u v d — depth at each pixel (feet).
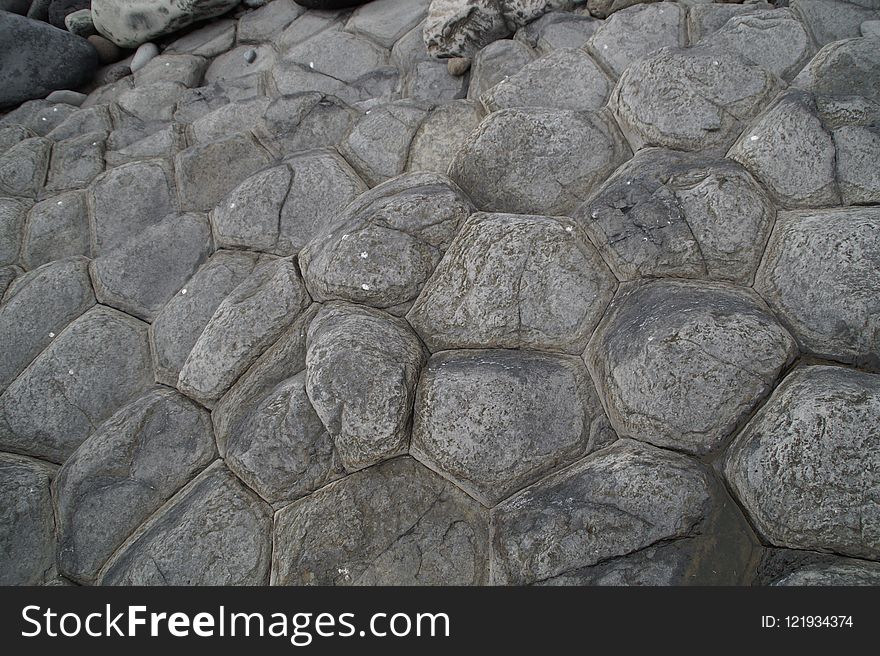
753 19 11.44
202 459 9.27
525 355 8.52
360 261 9.29
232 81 16.79
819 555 6.52
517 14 14.17
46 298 11.64
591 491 7.28
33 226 13.04
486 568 7.52
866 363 7.48
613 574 6.88
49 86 18.81
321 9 18.42
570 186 10.16
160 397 9.78
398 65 16.22
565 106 11.79
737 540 6.93
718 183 8.81
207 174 13.10
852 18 11.68
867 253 7.75
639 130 10.18
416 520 7.77
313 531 7.84
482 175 10.43
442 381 8.13
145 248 11.84
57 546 9.16
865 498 6.37
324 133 13.42
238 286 10.55
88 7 21.48
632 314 8.27
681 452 7.33
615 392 7.79
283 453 8.39
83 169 14.32
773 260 8.36
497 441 7.82
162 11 18.95
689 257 8.61
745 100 9.80
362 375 8.02
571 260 8.90
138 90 16.99
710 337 7.44
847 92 10.18
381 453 7.93
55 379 10.65
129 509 9.05
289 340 9.53
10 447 10.36
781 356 7.43
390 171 12.03
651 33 12.23
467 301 8.88
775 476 6.70
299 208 11.63
